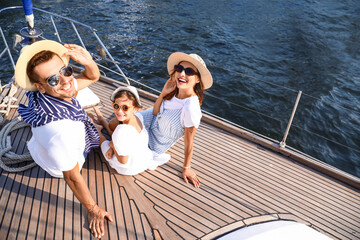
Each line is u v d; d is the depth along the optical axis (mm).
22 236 2252
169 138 2984
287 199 2975
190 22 15039
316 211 2889
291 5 18797
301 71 11320
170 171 3080
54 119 2064
